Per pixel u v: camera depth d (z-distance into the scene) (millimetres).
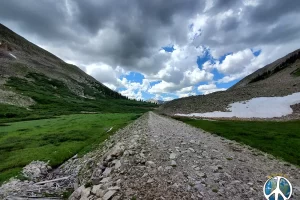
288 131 36312
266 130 37469
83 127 56156
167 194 10891
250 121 56562
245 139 28703
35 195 18016
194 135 30641
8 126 62812
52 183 20750
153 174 13195
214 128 39938
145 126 38156
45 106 139375
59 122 69312
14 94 143750
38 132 50688
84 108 157375
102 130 52062
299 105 73562
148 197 10609
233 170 15172
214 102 100688
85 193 12570
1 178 23156
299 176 15234
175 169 14234
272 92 100375
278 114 68438
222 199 10797
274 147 24141
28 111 112438
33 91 169625
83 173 20688
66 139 42531
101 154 24000
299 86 102250
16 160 29375
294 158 20094
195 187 11797
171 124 46469
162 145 20656
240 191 11766
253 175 14539
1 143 40531
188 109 99750
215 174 13938
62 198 16969
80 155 30469
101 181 13586
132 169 14086
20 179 22469
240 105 87250
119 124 58781
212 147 22578
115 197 10773
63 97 190125
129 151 17734
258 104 84625
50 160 28891
